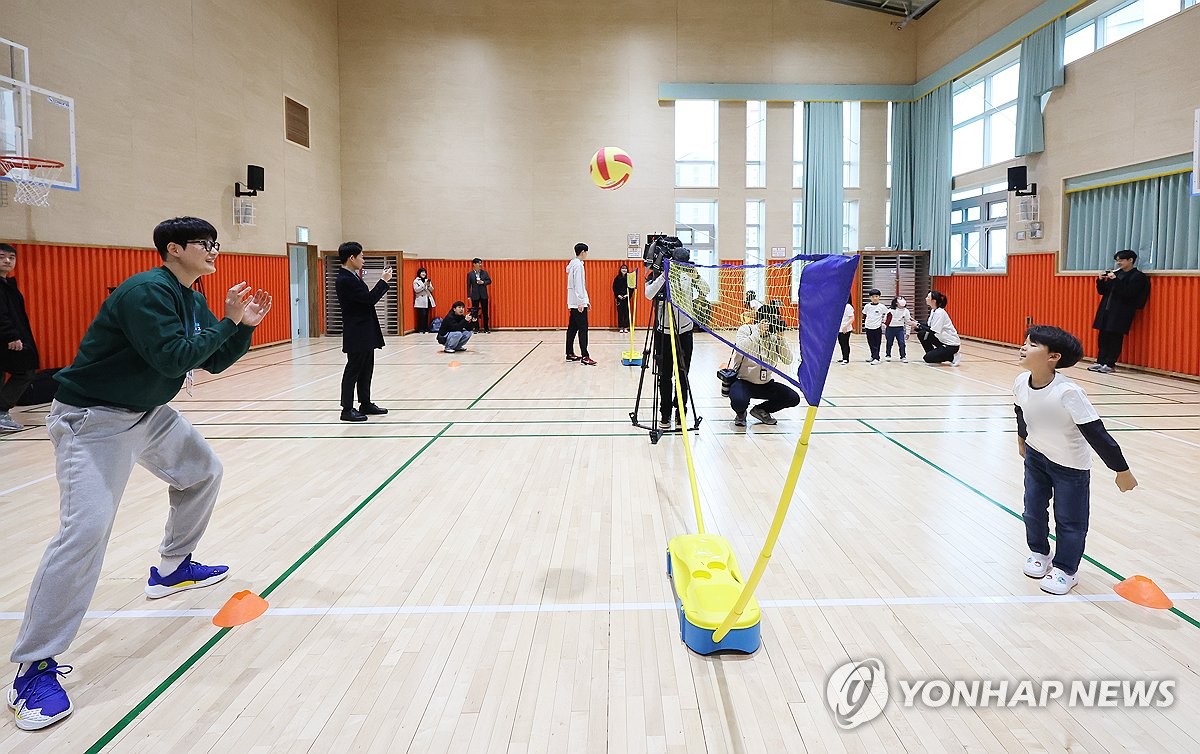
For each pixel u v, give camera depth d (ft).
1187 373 31.14
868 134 58.03
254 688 7.91
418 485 15.80
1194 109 31.24
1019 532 12.82
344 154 56.44
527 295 58.29
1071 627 9.25
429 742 6.96
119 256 31.37
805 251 57.26
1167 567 11.14
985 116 48.80
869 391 28.86
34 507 14.30
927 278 56.03
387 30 56.18
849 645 8.84
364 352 22.85
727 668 8.30
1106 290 34.06
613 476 16.51
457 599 10.13
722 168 57.41
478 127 57.06
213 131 38.65
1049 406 9.90
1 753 6.76
